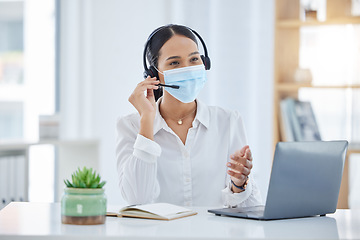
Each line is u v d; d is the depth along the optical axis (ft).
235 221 5.69
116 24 14.75
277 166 5.61
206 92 13.91
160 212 5.87
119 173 7.63
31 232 5.02
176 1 14.11
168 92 7.66
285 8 12.85
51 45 15.43
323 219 5.97
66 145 12.85
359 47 12.42
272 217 5.75
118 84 14.79
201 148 7.79
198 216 6.01
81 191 5.43
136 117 7.89
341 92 12.64
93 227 5.29
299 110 12.48
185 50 7.45
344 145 6.12
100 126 14.88
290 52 12.78
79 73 14.98
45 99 15.44
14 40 15.42
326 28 12.60
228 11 13.91
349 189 12.42
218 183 7.77
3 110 15.42
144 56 7.80
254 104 13.83
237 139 7.94
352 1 12.55
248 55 13.84
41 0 15.42
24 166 12.07
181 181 7.72
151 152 6.94
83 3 14.93
